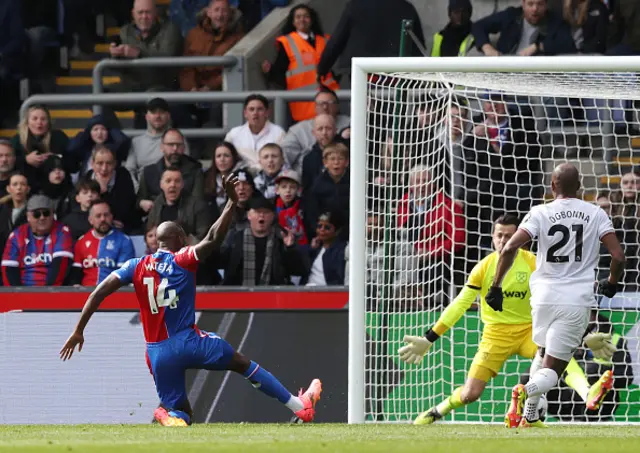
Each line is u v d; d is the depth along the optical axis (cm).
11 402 3234
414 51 4119
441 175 3431
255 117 3756
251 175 3603
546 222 2180
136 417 3188
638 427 2445
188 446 1511
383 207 3406
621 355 3078
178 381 2356
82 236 3572
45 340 3300
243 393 3166
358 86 2967
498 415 3108
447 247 3350
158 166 3766
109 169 3688
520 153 3550
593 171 3541
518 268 2742
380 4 4091
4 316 3341
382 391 3108
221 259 3475
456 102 3353
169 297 2317
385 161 3158
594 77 3119
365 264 2925
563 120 3541
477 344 3152
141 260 2344
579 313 2161
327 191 3506
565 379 2720
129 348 3269
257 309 3328
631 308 3131
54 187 3784
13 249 3550
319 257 3494
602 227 2181
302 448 1472
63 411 3209
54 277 3531
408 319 3189
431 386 3134
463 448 1470
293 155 3775
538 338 2202
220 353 2353
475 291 2766
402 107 3562
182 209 3541
